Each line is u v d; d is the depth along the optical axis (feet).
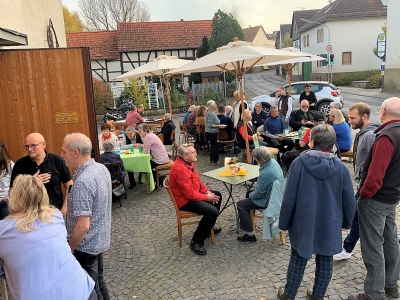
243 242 14.78
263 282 11.80
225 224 16.62
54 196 12.32
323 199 9.26
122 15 147.95
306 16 129.18
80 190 8.64
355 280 11.55
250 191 16.79
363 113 11.64
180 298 11.21
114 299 11.35
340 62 100.07
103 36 93.09
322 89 49.47
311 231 9.30
